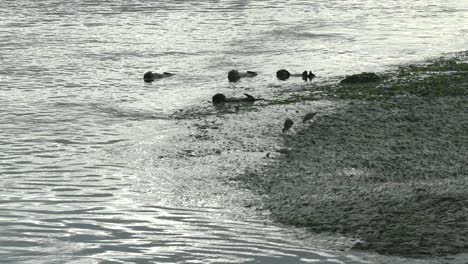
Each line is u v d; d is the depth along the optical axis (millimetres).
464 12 55719
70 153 24797
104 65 38219
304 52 40969
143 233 18703
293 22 50688
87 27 48688
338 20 51875
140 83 34562
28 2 58250
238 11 54875
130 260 17266
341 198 20328
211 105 30125
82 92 32875
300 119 27016
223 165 23156
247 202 20484
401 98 28812
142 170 23094
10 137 26469
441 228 18203
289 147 24281
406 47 42438
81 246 17984
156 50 41688
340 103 28719
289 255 17422
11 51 41312
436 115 26359
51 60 39219
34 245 18016
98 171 23094
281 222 19219
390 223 18625
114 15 53031
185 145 25125
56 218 19578
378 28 48906
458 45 43062
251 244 18016
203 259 17297
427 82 31250
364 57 39594
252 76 35281
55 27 48750
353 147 23750
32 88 33531
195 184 21844
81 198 20969
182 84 34250
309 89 31953
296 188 21203
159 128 27219
